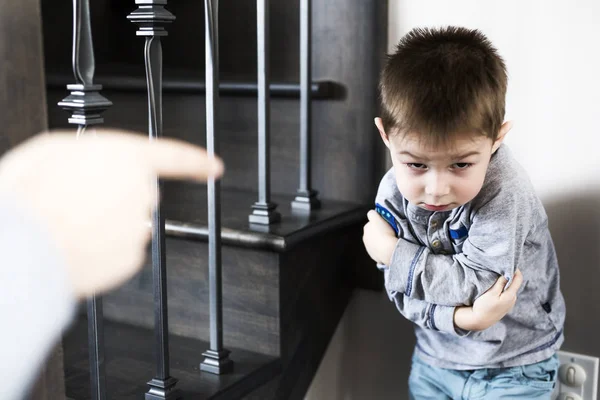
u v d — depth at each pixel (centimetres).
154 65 95
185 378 114
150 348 128
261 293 124
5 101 72
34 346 76
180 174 162
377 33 142
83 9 84
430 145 90
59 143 81
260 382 118
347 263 149
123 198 118
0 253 74
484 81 92
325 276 140
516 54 132
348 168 149
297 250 127
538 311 116
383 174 145
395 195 112
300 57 146
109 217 111
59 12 184
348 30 145
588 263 131
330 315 144
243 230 121
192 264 130
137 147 126
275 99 154
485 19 134
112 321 141
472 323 103
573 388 131
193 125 161
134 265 127
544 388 118
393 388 156
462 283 102
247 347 128
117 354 125
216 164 109
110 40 188
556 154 131
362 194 148
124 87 159
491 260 101
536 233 111
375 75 143
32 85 74
